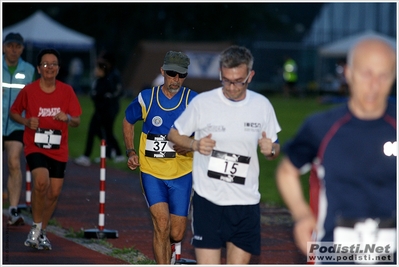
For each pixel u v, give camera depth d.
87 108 59.97
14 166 17.81
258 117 10.52
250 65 10.25
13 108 15.16
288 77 79.19
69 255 14.79
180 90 13.10
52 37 59.12
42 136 14.92
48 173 14.86
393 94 49.66
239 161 10.45
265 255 15.41
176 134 10.66
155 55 76.69
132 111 13.23
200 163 10.59
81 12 94.12
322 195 8.34
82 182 25.48
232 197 10.45
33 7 91.19
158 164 12.93
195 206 10.57
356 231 8.24
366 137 8.20
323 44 90.88
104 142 16.78
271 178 27.80
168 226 12.55
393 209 8.22
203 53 76.06
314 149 8.41
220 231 10.48
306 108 64.06
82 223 18.58
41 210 14.99
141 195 23.28
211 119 10.45
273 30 103.12
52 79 15.02
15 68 17.94
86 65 96.12
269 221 19.41
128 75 77.81
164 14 96.12
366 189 8.22
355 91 8.14
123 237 17.00
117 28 95.69
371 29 91.81
